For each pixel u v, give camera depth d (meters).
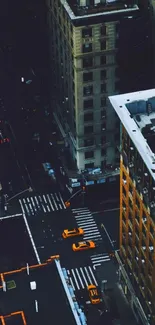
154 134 157.00
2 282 175.88
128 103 159.50
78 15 190.50
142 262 168.88
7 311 170.62
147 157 148.00
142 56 197.62
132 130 153.12
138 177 156.12
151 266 163.12
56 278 176.38
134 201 163.12
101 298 188.12
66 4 194.62
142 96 160.50
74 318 169.00
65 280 178.25
